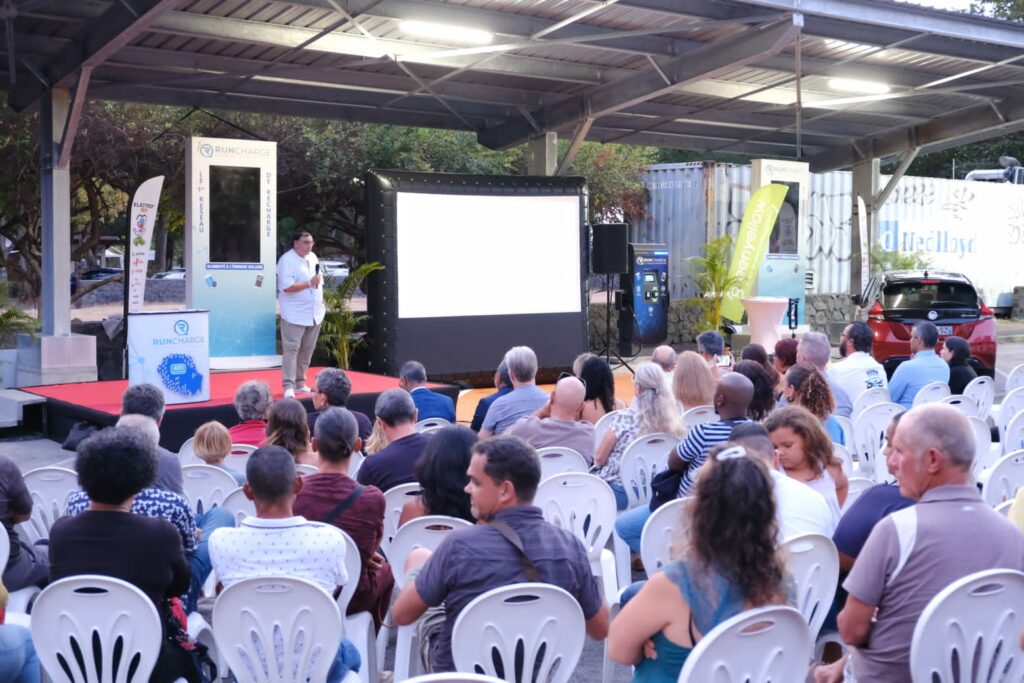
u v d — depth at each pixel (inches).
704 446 183.9
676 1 443.5
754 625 98.8
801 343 285.9
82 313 1093.1
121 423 176.7
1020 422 266.7
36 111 599.5
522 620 119.8
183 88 562.6
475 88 587.8
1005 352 770.8
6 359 483.8
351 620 159.9
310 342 448.1
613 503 196.5
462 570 120.5
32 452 384.2
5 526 162.6
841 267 857.5
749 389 187.0
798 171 711.7
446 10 456.4
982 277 973.2
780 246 714.2
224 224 521.7
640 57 536.7
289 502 137.9
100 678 133.1
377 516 160.4
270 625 129.7
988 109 674.8
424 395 290.7
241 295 527.2
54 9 425.4
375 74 561.3
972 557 108.8
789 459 161.5
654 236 852.6
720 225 808.9
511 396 257.0
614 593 186.5
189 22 450.9
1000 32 480.1
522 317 574.6
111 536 130.0
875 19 448.5
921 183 904.3
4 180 650.2
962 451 111.4
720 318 693.3
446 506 161.6
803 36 491.5
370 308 546.0
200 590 166.7
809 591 142.1
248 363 531.5
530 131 625.9
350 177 708.7
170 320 380.5
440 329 551.5
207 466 202.5
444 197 551.8
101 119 639.1
